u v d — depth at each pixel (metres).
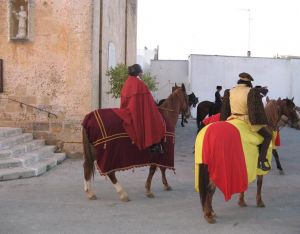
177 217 7.36
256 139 7.04
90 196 8.44
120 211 7.68
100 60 13.89
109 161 8.04
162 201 8.42
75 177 10.48
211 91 35.78
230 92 7.32
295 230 6.73
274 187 9.81
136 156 8.15
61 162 12.36
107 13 14.84
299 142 18.53
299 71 36.00
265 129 7.19
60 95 13.02
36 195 8.74
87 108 12.98
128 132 8.05
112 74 14.35
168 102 9.28
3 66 13.07
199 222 7.08
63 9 12.88
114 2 16.16
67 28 12.91
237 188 6.60
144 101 8.12
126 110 8.13
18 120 13.12
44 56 12.99
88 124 8.13
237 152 6.66
